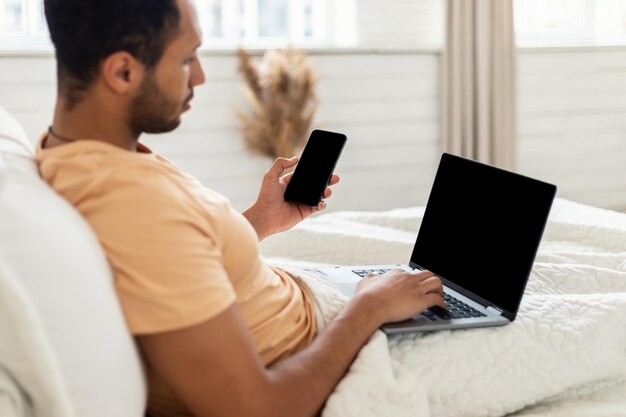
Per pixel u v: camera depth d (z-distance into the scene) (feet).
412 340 4.02
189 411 3.64
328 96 12.33
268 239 6.11
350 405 3.52
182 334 3.05
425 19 12.75
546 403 4.23
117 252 3.10
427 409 3.64
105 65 3.22
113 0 3.16
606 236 5.95
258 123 11.58
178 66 3.35
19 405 2.79
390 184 13.00
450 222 4.81
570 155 14.35
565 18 14.56
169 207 3.16
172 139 11.66
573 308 4.33
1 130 3.86
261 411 3.18
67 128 3.41
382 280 4.07
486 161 12.95
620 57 14.37
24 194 2.92
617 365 4.26
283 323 3.83
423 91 12.91
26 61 10.77
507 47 12.82
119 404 2.95
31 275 2.71
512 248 4.25
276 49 11.78
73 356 2.77
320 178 5.08
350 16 12.40
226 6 12.25
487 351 4.00
